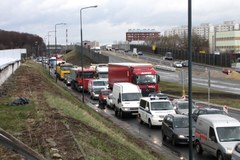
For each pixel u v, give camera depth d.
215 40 181.62
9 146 6.85
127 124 33.31
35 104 25.97
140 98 36.03
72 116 23.12
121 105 36.62
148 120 31.78
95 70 61.22
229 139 20.08
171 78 77.00
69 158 12.85
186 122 25.45
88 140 16.62
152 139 26.98
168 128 25.73
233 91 57.88
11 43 167.25
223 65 106.69
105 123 27.62
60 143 14.77
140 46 175.12
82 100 46.91
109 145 17.30
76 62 125.50
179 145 24.88
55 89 43.34
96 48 156.88
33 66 97.62
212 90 56.72
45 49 148.50
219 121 20.95
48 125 18.25
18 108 23.89
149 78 43.53
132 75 43.78
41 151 13.39
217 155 20.20
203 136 21.77
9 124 18.34
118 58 126.25
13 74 60.81
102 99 45.25
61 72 79.12
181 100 36.47
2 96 30.77
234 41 169.50
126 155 16.62
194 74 88.94
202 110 29.59
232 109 39.28
